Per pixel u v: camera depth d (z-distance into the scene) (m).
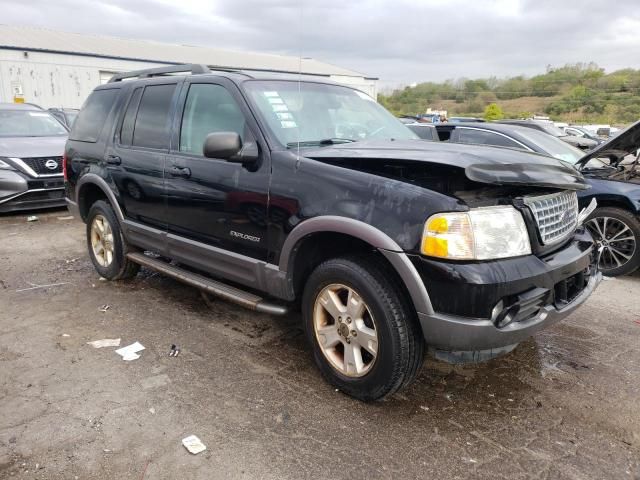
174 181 3.88
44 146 8.21
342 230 2.76
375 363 2.80
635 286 5.18
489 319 2.48
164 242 4.11
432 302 2.54
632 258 5.30
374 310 2.74
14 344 3.67
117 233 4.76
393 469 2.43
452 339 2.53
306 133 3.49
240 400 2.98
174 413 2.84
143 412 2.85
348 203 2.79
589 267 3.30
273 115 3.43
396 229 2.60
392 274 2.75
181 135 3.94
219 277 3.89
